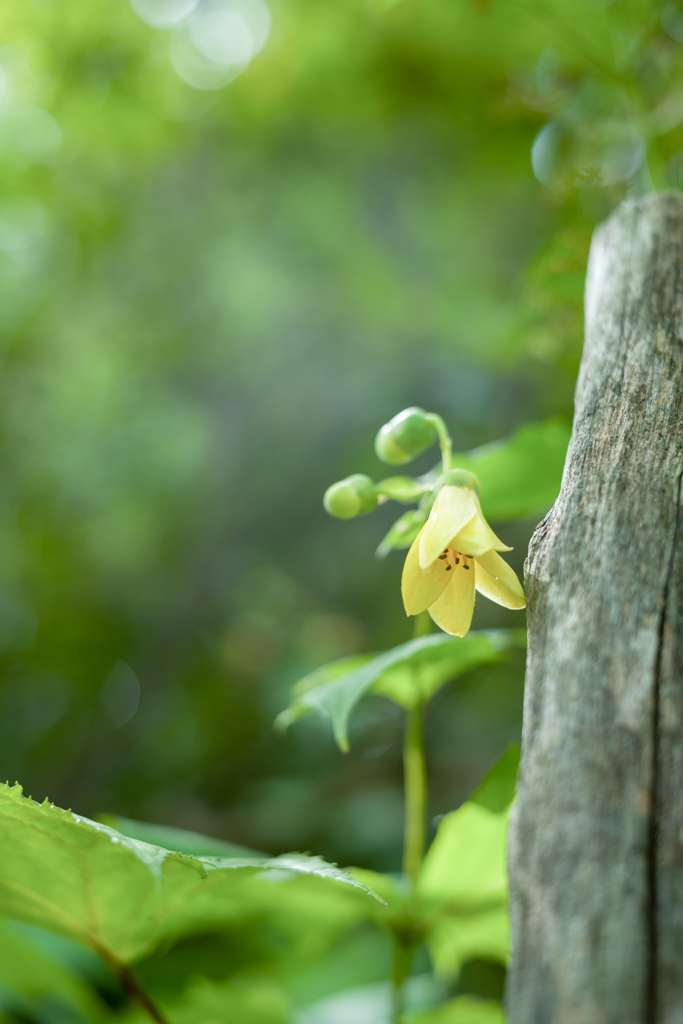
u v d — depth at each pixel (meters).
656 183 2.06
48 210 4.49
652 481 0.99
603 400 1.15
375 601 5.93
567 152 2.63
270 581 6.10
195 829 4.86
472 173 4.08
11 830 1.18
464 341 3.67
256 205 4.84
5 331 5.12
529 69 3.10
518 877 0.82
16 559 5.54
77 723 6.07
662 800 0.79
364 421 5.36
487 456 1.76
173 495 5.94
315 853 4.46
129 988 1.49
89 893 1.34
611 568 0.93
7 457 5.30
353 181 4.68
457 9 3.06
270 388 5.67
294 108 3.96
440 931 1.86
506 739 4.74
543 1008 0.75
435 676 1.81
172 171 4.57
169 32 3.54
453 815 1.64
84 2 3.36
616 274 1.36
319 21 3.39
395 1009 1.75
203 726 5.99
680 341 1.18
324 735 5.48
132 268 5.10
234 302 5.18
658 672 0.85
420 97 3.55
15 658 6.06
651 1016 0.71
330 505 1.58
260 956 2.73
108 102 3.76
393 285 4.63
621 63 2.18
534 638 0.95
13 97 3.76
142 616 6.05
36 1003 2.23
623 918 0.75
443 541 1.13
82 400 5.34
